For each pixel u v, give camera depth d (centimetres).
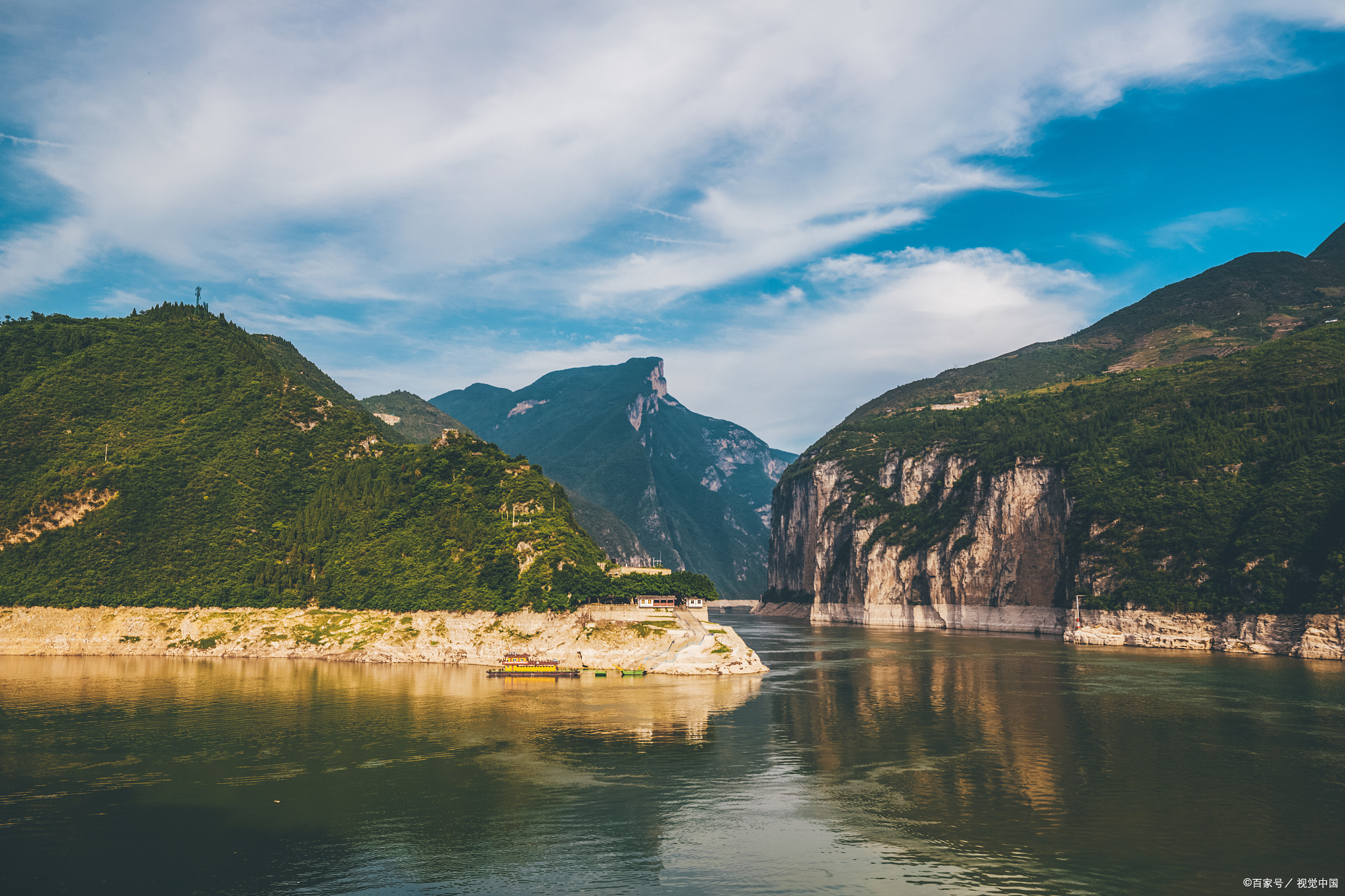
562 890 5041
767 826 6097
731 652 13888
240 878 5181
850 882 5144
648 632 13888
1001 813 6334
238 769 7431
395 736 8650
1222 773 7362
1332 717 9719
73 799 6594
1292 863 5378
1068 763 7725
